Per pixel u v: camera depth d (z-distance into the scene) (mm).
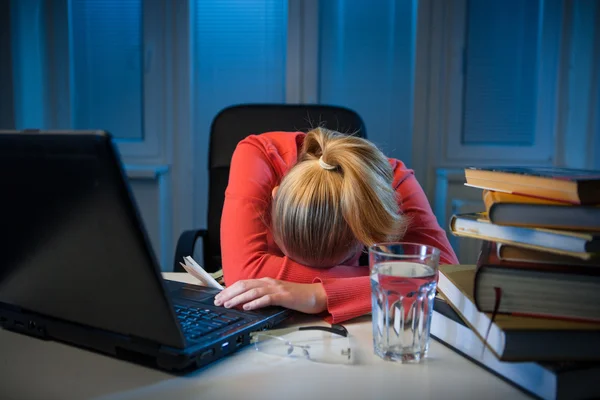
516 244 614
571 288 578
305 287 838
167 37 2346
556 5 2270
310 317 835
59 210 536
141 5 2344
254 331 717
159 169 2293
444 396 568
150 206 2342
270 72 2404
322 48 2363
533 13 2289
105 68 2402
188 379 607
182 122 2393
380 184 818
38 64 2338
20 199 559
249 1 2359
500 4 2289
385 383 601
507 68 2328
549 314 589
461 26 2293
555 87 2318
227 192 1113
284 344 708
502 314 602
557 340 560
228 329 688
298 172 841
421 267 651
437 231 1127
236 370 633
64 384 593
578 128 2309
